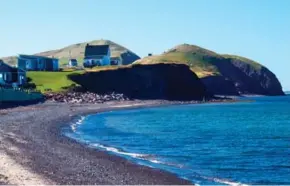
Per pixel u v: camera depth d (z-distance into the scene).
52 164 42.81
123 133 82.06
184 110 166.25
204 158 53.47
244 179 42.03
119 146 63.19
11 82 163.75
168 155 55.56
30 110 119.81
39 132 72.56
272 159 53.19
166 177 41.28
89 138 71.81
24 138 62.28
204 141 71.00
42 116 104.50
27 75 186.50
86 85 198.00
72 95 172.75
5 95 122.94
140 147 62.69
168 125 102.56
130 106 174.88
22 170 37.50
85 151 54.84
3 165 39.00
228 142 69.88
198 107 187.62
